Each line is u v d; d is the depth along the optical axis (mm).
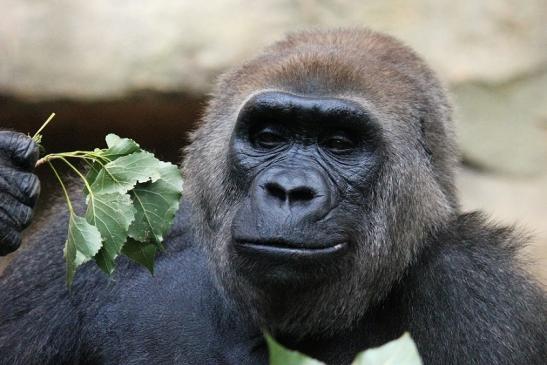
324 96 12438
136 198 12039
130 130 24109
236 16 23391
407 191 12664
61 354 13297
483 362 12266
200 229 13070
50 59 23078
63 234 13734
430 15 24141
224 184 12688
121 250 12086
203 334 12789
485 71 24062
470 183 23969
